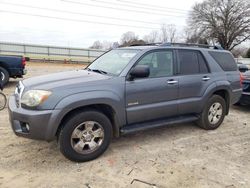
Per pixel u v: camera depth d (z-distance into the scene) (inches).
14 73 440.5
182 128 234.7
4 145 185.2
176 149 189.5
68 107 154.2
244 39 2632.9
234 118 279.3
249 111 315.0
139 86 181.0
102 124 169.0
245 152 189.5
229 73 240.4
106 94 166.4
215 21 2620.6
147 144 196.2
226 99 240.7
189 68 212.7
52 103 151.8
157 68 194.5
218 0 2583.7
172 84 197.9
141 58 187.2
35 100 151.5
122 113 175.5
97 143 169.6
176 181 147.9
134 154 179.0
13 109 159.3
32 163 162.4
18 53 1509.6
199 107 217.8
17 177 146.9
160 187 141.8
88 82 165.5
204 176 154.1
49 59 1450.5
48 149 181.3
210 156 180.5
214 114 231.6
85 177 149.3
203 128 232.7
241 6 2571.4
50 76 181.9
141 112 183.6
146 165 164.7
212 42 2672.2
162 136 213.5
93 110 166.9
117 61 193.9
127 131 179.5
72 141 160.4
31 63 1217.4
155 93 189.0
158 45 203.2
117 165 163.6
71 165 161.8
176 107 202.2
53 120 151.4
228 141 209.0
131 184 143.9
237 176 155.6
